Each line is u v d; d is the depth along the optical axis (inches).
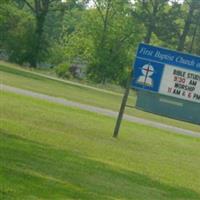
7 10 4001.0
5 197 495.2
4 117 1063.0
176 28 4365.2
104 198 560.7
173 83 1142.3
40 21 4119.1
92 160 773.3
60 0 4244.6
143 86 1144.8
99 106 1892.2
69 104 1695.4
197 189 737.0
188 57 1135.0
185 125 1980.8
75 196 544.1
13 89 1766.7
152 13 4330.7
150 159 929.5
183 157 1061.8
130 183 668.7
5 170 585.9
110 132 1198.9
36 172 607.5
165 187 695.1
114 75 4306.1
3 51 4224.9
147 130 1461.6
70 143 903.7
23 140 815.7
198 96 1138.0
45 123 1103.6
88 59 4340.6
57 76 4030.5
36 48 4077.3
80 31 4421.8
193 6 4284.0
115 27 4338.1
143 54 1143.6
